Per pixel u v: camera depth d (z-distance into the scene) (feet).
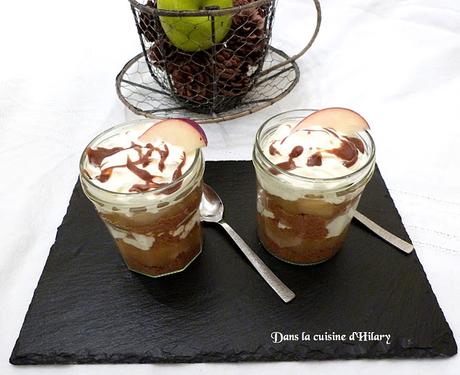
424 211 1.12
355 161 0.91
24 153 1.31
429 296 0.94
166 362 0.85
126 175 0.87
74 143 1.35
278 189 0.89
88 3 2.00
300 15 1.83
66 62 1.66
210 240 1.06
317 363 0.85
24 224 1.11
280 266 1.01
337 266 1.00
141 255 0.95
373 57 1.63
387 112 1.42
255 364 0.85
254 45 1.24
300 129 0.95
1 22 1.88
